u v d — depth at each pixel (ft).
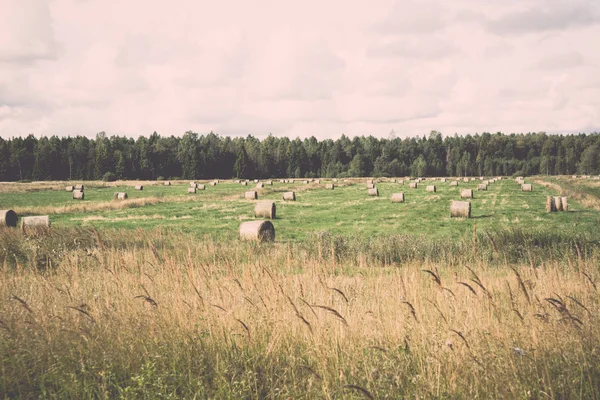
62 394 14.03
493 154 630.74
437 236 76.79
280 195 181.57
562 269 33.99
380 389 13.66
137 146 505.66
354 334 17.08
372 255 50.78
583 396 13.00
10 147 440.86
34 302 21.43
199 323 18.71
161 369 15.57
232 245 59.00
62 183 291.17
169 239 58.54
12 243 49.70
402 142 631.15
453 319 17.94
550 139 619.67
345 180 339.16
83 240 53.21
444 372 14.29
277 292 19.93
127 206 134.41
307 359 16.28
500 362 14.33
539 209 118.62
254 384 14.67
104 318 18.93
